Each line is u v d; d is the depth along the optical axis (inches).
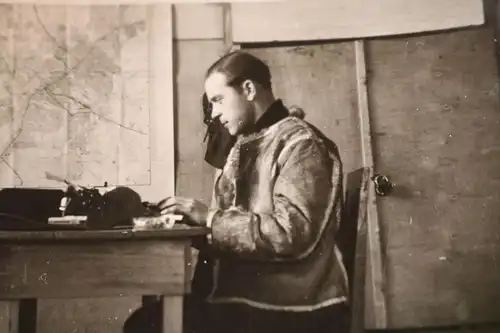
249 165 83.1
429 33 86.7
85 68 85.7
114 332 77.7
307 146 83.3
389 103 85.4
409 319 80.8
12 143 83.3
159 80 85.6
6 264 74.9
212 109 85.0
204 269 80.0
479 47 86.4
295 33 86.6
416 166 84.1
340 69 86.0
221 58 86.1
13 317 75.4
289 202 81.7
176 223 81.4
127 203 81.9
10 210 80.1
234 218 81.5
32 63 85.4
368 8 87.2
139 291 75.5
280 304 79.7
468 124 85.1
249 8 87.4
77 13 86.6
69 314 78.0
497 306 81.4
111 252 75.9
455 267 82.2
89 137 84.1
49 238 75.7
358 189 83.0
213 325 78.7
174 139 84.3
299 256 80.8
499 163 84.4
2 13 86.1
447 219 83.1
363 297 80.7
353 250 81.5
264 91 85.3
